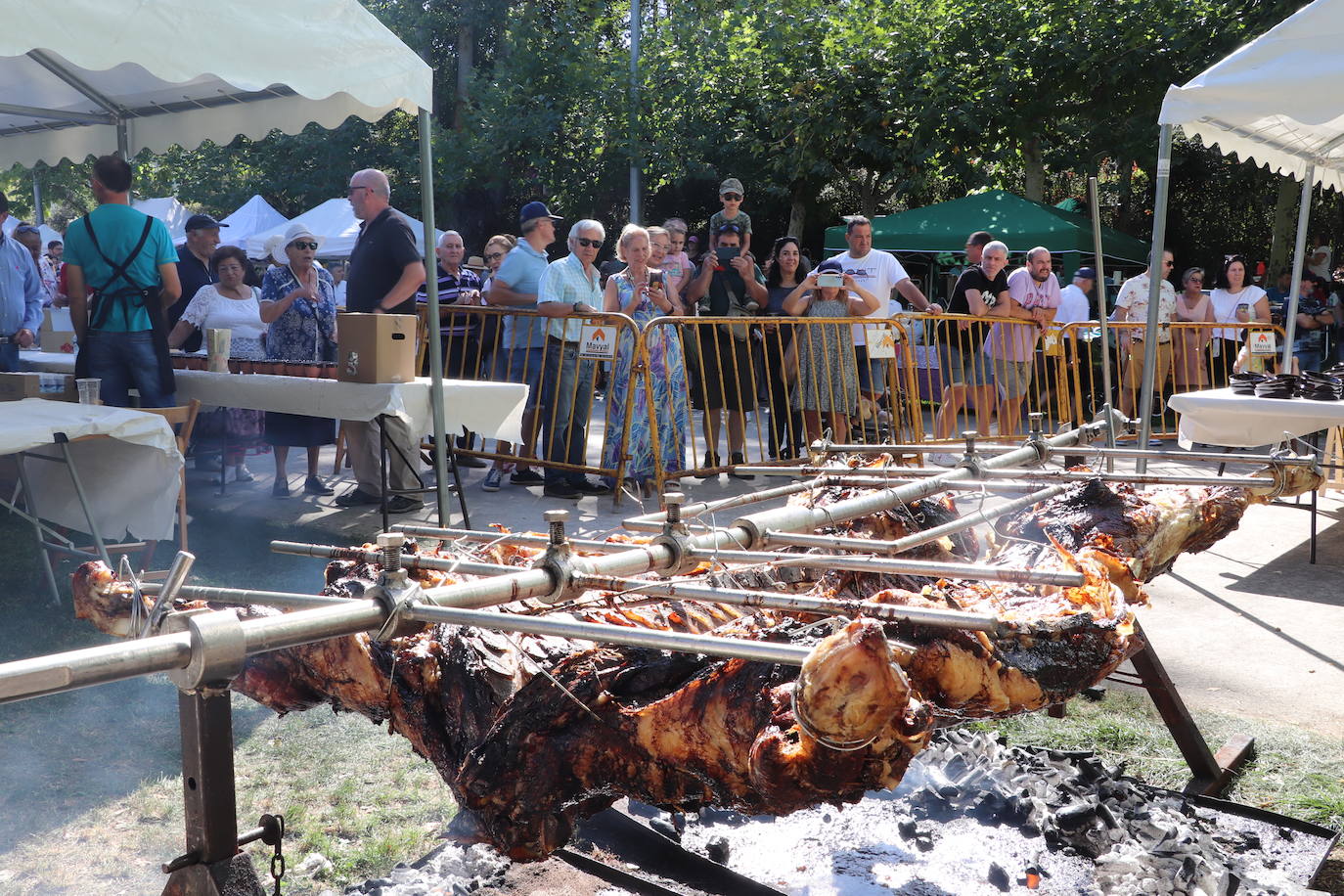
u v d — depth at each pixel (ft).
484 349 29.60
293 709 8.07
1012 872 9.42
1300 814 11.02
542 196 77.10
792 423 29.55
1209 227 71.15
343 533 21.86
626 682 6.64
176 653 4.79
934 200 73.10
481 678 7.13
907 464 17.25
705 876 9.21
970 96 55.36
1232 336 35.99
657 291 26.50
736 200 29.37
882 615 5.62
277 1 17.90
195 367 23.18
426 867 9.40
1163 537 9.87
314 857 9.86
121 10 15.85
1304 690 14.60
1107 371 21.31
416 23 79.15
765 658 4.92
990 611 6.46
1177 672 15.30
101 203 19.99
